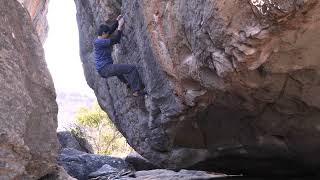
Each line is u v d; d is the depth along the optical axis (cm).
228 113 612
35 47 489
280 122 600
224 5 416
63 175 496
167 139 691
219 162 733
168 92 609
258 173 791
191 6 475
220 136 658
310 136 607
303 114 570
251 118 613
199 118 628
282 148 652
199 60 504
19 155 398
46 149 454
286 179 763
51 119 481
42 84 474
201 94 566
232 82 508
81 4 872
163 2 536
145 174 977
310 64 460
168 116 632
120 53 731
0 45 400
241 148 677
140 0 572
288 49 435
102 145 2231
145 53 621
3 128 371
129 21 652
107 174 1125
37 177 449
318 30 402
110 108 866
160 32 556
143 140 759
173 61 561
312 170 730
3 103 382
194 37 490
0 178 375
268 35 405
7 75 398
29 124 427
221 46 450
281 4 371
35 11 1502
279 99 551
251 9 399
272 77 496
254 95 550
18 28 460
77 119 2294
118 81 783
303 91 516
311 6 366
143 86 681
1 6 427
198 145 687
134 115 767
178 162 725
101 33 684
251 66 447
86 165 1241
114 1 711
